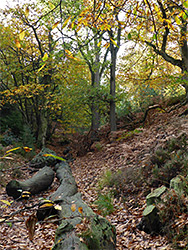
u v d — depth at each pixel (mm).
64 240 2939
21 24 12680
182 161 5129
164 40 8336
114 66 14680
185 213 3596
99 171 8680
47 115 17062
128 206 5113
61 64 12242
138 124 13312
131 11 2348
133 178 6012
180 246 3178
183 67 8992
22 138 13977
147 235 3848
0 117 14312
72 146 14656
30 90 13039
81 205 4191
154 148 6883
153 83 9383
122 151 9430
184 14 2174
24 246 3938
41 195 6914
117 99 14305
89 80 20625
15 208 5707
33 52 14125
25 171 9656
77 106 16312
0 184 7523
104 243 3055
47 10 13109
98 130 15250
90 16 2391
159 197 4168
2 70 14289
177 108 10695
